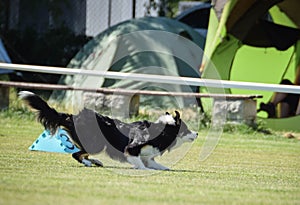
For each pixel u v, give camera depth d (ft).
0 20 179.22
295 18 144.97
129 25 156.66
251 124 136.36
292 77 146.72
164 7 192.54
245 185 73.31
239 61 149.59
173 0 197.36
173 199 61.26
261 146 116.67
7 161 82.38
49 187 63.98
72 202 56.65
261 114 143.23
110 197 60.34
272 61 148.97
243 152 107.76
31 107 81.92
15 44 177.06
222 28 139.54
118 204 56.85
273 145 118.73
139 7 188.34
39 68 103.45
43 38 177.78
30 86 136.05
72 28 180.34
